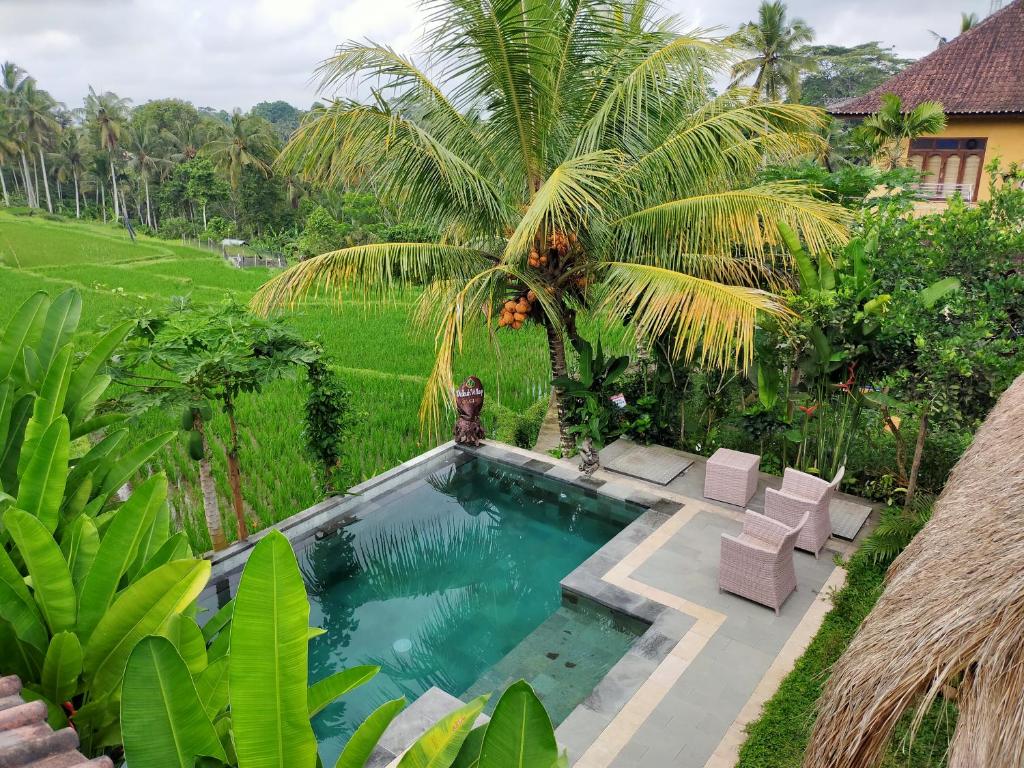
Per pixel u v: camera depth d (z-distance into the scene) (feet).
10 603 8.92
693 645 21.22
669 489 31.81
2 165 239.09
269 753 6.31
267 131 197.98
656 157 27.43
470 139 30.63
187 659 8.61
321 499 32.83
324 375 30.60
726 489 30.04
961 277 28.37
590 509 32.37
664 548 26.81
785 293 28.99
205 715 6.30
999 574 9.34
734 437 35.99
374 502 33.09
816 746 11.14
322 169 29.19
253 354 26.86
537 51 26.37
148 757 6.11
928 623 9.86
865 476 30.91
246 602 5.99
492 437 41.63
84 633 9.36
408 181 28.48
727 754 17.21
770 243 27.37
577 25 27.78
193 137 257.14
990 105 59.82
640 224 27.91
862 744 10.25
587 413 33.35
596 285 30.96
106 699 9.01
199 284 116.67
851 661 11.20
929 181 64.08
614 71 29.71
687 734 17.85
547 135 29.58
